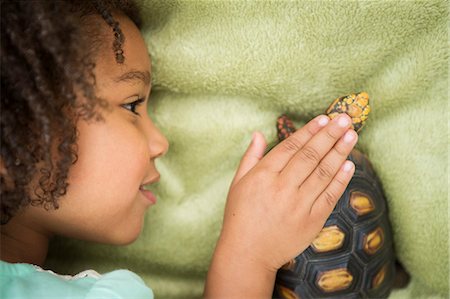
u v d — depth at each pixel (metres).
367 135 0.71
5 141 0.54
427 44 0.66
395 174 0.70
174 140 0.72
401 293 0.73
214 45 0.67
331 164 0.64
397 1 0.64
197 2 0.65
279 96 0.70
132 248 0.74
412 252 0.71
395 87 0.68
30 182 0.58
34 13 0.52
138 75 0.61
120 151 0.60
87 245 0.75
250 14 0.66
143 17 0.66
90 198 0.61
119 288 0.59
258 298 0.66
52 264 0.74
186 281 0.74
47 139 0.54
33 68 0.53
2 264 0.59
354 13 0.65
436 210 0.69
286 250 0.65
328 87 0.69
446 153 0.68
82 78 0.54
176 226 0.74
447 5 0.64
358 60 0.67
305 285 0.68
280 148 0.66
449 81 0.67
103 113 0.59
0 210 0.58
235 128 0.72
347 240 0.67
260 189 0.65
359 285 0.68
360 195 0.68
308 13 0.65
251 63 0.68
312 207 0.64
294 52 0.67
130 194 0.62
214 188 0.74
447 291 0.70
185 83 0.70
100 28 0.58
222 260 0.66
